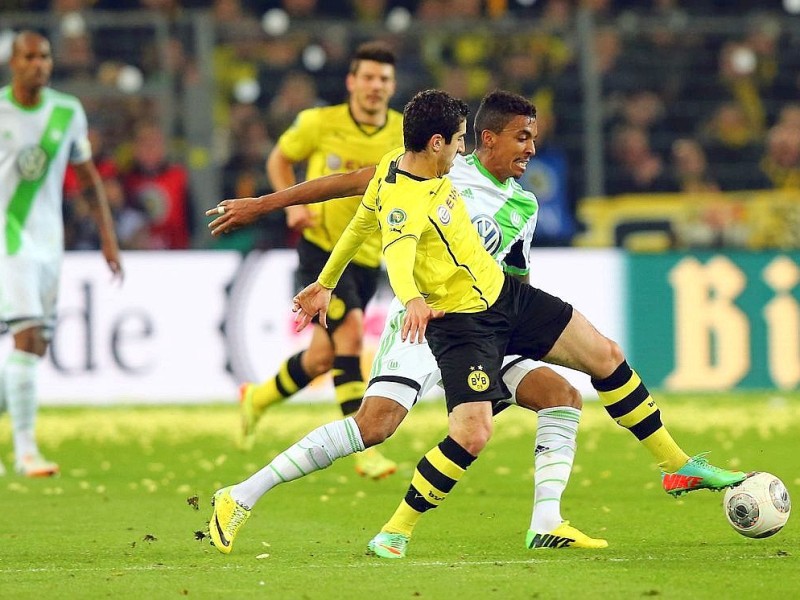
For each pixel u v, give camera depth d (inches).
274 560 786.2
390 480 1197.1
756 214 2240.4
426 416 1802.4
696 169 2397.9
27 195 1275.8
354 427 806.5
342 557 795.4
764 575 721.0
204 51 2278.5
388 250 747.4
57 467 1263.5
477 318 786.2
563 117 2448.3
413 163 769.6
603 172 2393.0
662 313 1995.6
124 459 1378.0
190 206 2193.7
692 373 2001.7
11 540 878.4
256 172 2283.5
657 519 940.6
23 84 1259.8
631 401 825.5
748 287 2009.1
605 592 675.4
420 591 682.2
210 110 2247.8
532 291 817.5
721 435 1514.5
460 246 776.9
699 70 2559.1
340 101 2429.9
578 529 898.7
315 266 1251.8
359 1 2623.0
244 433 1359.5
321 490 1129.4
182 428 1652.3
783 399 1902.1
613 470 1235.2
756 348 2010.3
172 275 1929.1
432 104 761.0
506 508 1010.1
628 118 2465.6
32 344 1280.8
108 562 786.8
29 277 1269.7
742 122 2498.8
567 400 839.1
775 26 2536.9
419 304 727.7
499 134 834.2
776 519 810.8
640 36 2551.7
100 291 1920.5
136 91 2316.7
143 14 2561.5
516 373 842.2
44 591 693.9
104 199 1353.3
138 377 1921.8
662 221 2241.6
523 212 855.7
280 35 2425.0
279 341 1935.3
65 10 2546.8
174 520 969.5
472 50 2482.8
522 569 744.3
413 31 2416.3
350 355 1231.5
